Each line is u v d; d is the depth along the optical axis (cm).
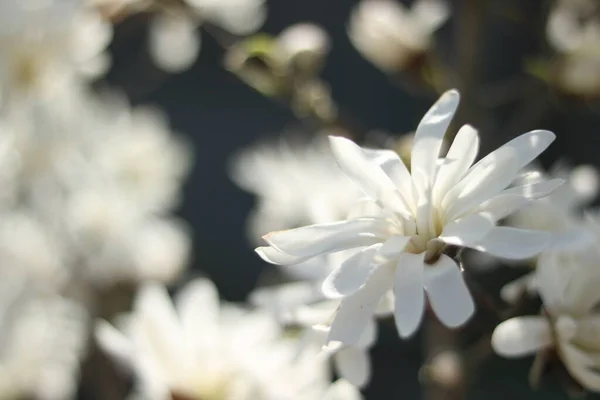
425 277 61
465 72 89
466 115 88
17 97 93
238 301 165
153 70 137
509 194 62
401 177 63
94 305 106
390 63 87
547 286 67
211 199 175
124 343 72
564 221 76
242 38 102
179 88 176
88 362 104
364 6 88
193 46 108
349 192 83
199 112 177
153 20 112
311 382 73
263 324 74
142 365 71
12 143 98
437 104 64
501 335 66
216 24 96
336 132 87
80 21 91
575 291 67
